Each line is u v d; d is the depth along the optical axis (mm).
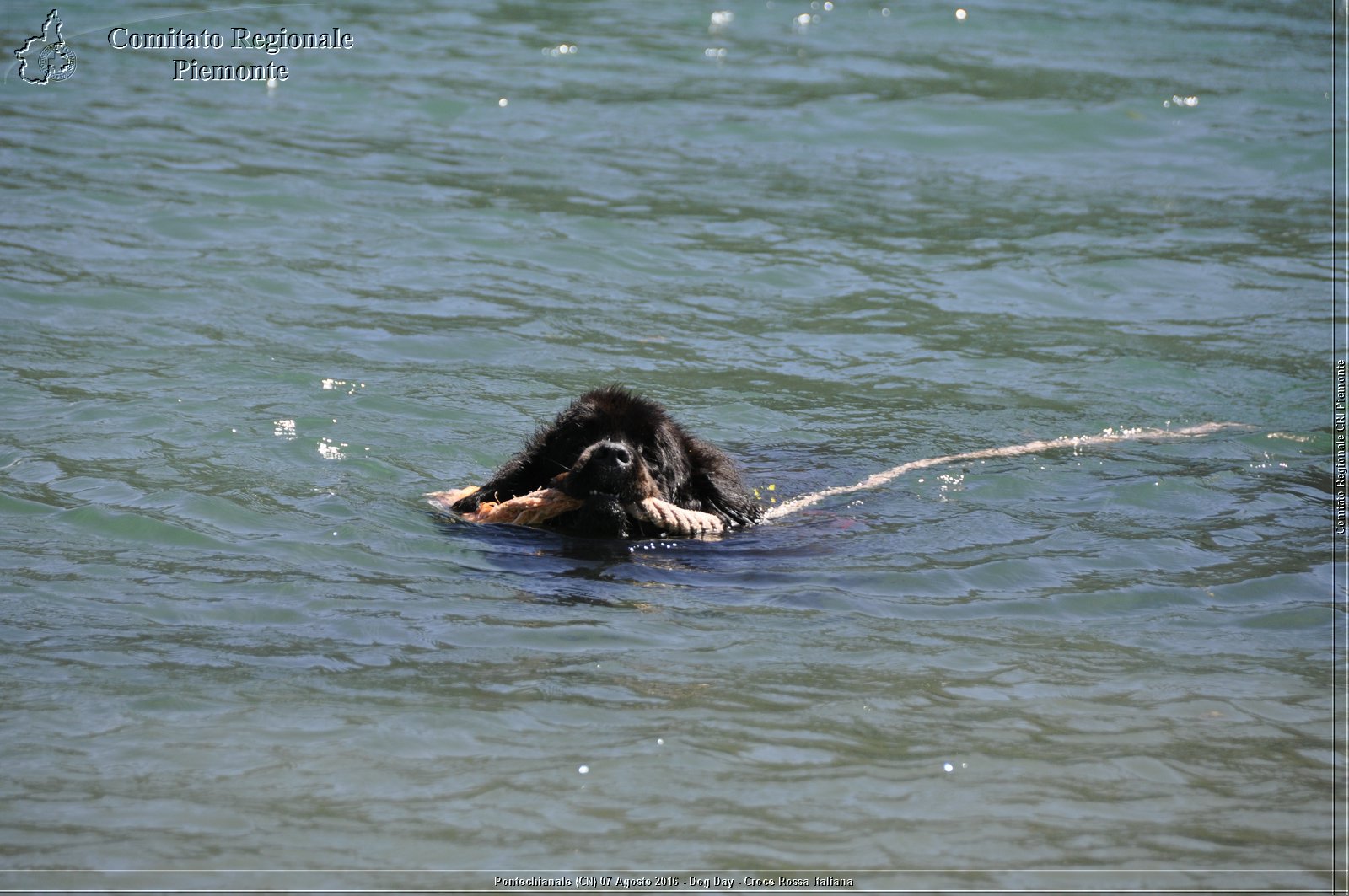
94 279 21719
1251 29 39688
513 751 9891
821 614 12508
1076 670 11438
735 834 8953
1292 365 20672
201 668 11086
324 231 24562
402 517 14680
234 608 12258
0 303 20469
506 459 16625
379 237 24469
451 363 19703
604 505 14102
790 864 8641
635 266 23922
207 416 17203
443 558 13680
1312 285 23906
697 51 37281
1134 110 32625
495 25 39094
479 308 21812
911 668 11391
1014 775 9742
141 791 9289
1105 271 24250
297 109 31422
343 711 10398
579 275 23422
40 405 17219
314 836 8828
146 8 38875
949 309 22750
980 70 35656
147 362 18891
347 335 20422
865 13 41312
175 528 13953
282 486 15352
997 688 11070
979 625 12336
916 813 9250
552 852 8719
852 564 13844
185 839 8766
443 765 9695
